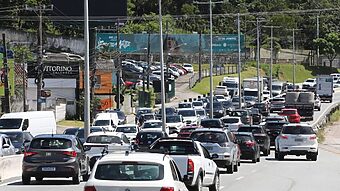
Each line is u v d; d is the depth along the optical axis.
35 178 67.69
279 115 168.12
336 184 66.38
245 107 197.50
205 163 53.94
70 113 186.62
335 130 172.38
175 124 135.38
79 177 63.91
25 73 172.50
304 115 185.88
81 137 107.88
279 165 91.69
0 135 80.94
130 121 181.38
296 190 60.50
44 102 157.88
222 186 63.28
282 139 100.44
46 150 62.91
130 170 32.53
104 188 31.88
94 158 73.44
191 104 180.62
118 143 76.56
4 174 71.50
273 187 62.81
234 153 78.94
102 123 135.25
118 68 181.62
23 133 98.88
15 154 83.94
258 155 97.69
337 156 111.38
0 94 170.00
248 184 65.50
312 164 93.75
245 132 100.12
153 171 32.56
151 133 87.06
